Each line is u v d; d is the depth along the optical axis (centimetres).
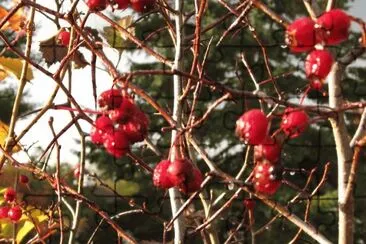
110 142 61
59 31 71
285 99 57
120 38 72
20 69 74
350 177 59
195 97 63
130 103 60
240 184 58
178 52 65
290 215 62
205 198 74
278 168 55
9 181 79
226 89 53
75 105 63
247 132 53
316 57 52
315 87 53
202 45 79
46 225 80
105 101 60
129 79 56
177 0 65
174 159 57
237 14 64
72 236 74
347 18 52
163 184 57
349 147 60
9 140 70
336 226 145
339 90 60
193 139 64
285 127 54
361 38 53
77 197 66
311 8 61
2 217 74
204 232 73
